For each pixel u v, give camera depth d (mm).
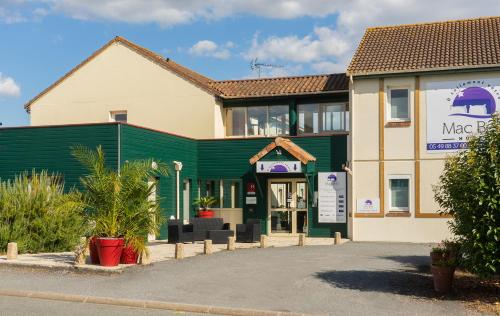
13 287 11570
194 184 24969
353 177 22828
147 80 27156
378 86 22766
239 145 24688
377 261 15656
